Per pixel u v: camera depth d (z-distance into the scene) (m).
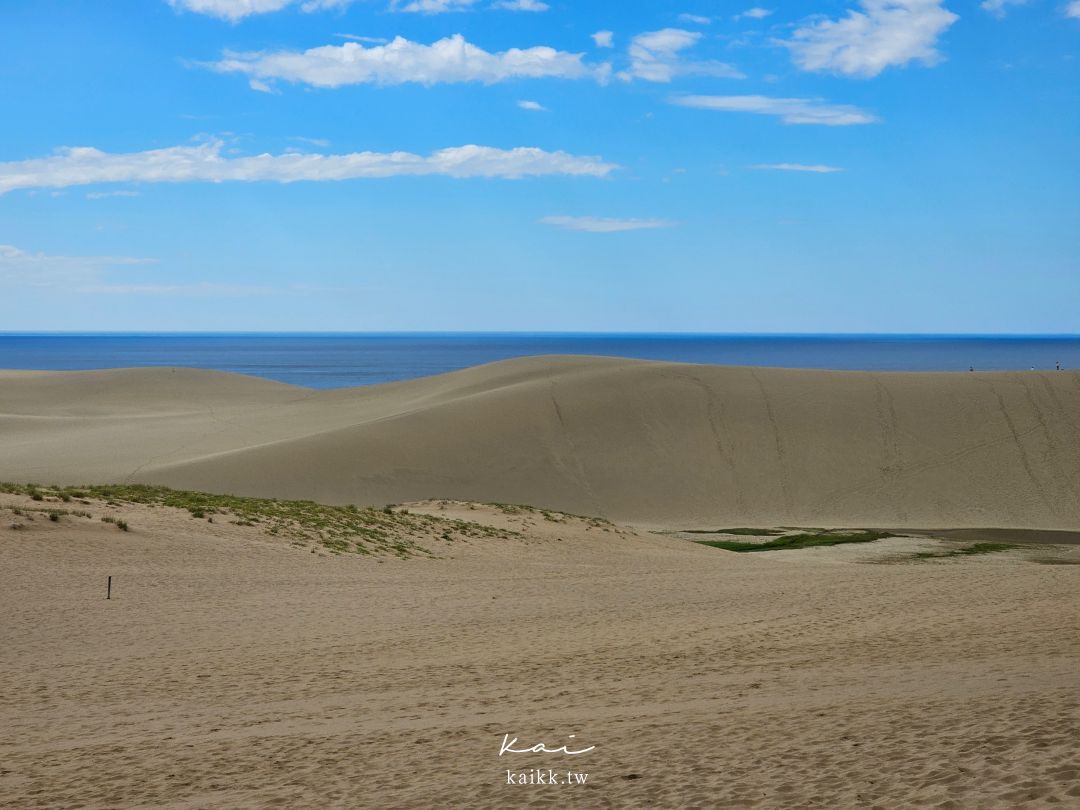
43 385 87.44
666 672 11.69
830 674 10.97
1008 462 50.69
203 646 14.15
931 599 18.55
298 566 22.58
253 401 83.50
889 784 6.09
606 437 55.03
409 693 10.98
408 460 50.81
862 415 56.38
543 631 15.41
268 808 6.90
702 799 6.27
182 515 26.47
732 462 52.56
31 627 15.17
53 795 7.48
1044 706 7.90
